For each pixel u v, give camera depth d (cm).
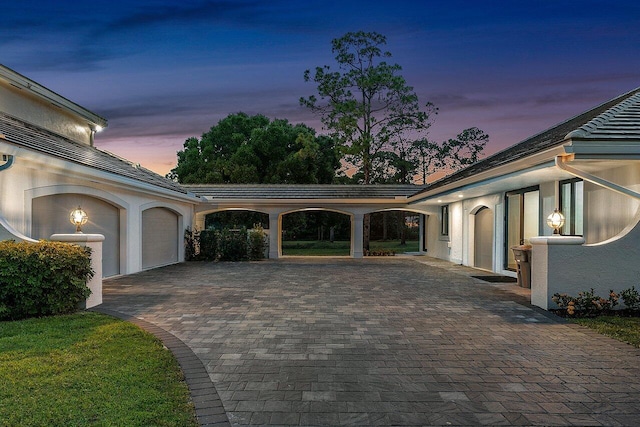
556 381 407
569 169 733
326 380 409
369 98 2770
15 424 298
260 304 791
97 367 420
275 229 1972
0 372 400
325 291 949
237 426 314
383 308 757
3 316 621
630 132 712
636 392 381
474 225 1558
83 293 699
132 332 556
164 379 396
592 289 721
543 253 741
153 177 1606
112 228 1228
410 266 1563
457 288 998
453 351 504
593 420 327
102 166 1125
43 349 474
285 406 350
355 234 2009
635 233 724
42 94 1214
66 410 322
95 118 1552
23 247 650
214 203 1934
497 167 973
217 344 529
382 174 4047
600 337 564
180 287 1005
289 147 3412
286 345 527
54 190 947
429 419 328
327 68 2719
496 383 402
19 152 773
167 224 1634
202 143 3534
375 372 432
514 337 565
